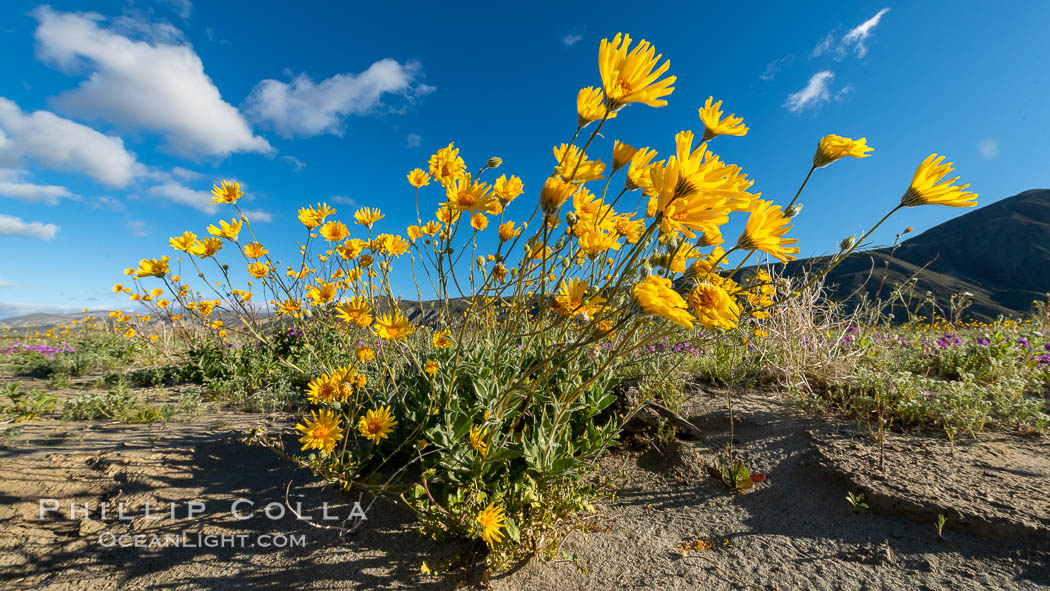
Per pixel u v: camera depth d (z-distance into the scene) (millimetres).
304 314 3455
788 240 1215
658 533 2000
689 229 1201
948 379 3602
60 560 1774
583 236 1783
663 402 3115
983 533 1702
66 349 7195
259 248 3135
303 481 2346
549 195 1479
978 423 2600
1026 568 1518
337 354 4488
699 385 3602
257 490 2270
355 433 2484
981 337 4285
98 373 5852
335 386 2195
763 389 3547
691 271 1376
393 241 2756
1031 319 5148
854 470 2174
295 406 3871
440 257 1967
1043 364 3371
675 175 1191
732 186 1161
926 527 1805
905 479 2053
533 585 1693
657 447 2754
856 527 1886
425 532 1924
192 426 3188
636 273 1539
